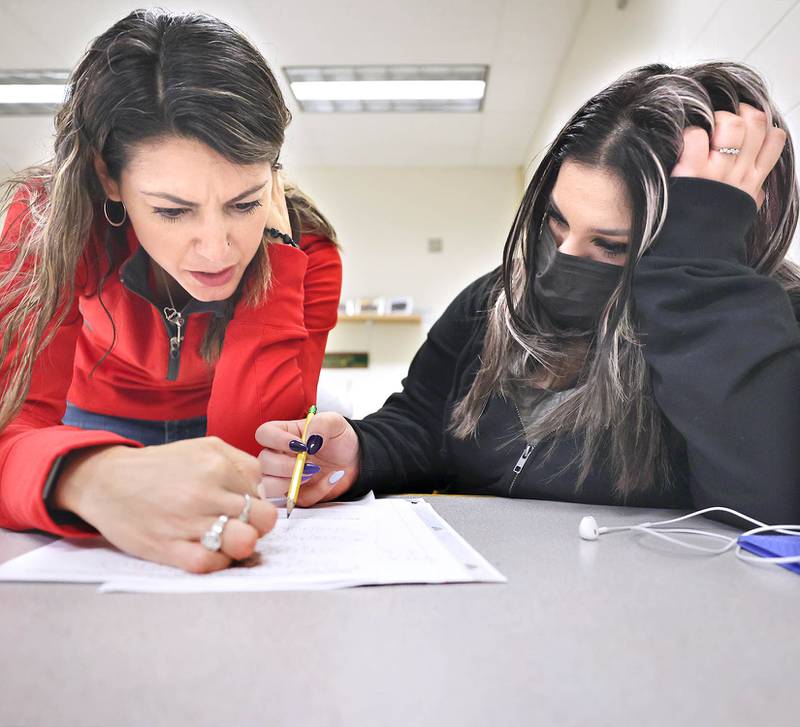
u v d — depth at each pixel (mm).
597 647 353
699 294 763
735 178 825
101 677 312
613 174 876
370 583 467
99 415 1185
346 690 298
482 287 1175
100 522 530
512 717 274
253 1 2406
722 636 370
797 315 821
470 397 1047
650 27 1514
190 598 436
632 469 875
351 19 2555
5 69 2846
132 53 816
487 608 418
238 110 832
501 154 4016
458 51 2787
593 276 929
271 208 1062
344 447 873
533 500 925
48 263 875
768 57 990
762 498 708
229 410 1019
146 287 1026
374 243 4219
